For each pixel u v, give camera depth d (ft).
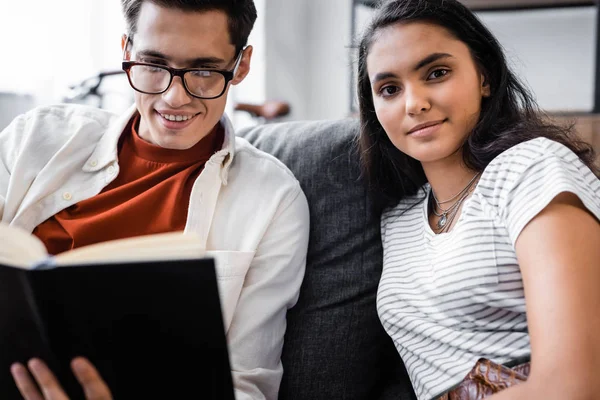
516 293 3.03
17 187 3.75
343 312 3.94
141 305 2.20
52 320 2.15
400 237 3.83
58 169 3.80
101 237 3.62
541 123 3.54
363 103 3.95
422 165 3.69
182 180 3.80
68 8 7.75
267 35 11.75
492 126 3.43
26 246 2.47
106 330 2.21
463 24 3.40
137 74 3.62
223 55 3.64
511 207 2.98
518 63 3.78
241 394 3.34
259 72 11.77
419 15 3.39
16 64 7.16
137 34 3.60
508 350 3.04
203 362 2.29
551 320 2.53
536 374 2.50
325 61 13.15
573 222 2.73
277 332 3.76
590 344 2.46
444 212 3.59
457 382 3.13
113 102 8.34
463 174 3.52
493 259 3.03
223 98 3.73
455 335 3.22
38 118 4.07
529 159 3.03
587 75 11.07
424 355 3.34
